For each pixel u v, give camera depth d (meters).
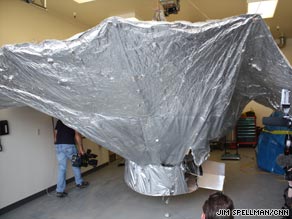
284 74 2.07
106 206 3.29
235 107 2.88
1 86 2.67
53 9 3.92
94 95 2.31
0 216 3.05
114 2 3.72
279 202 3.22
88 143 4.66
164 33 1.80
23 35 3.43
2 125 3.12
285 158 2.16
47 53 2.08
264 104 2.91
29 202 3.46
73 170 3.99
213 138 2.50
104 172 4.83
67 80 2.26
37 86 2.48
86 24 4.75
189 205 3.20
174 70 2.02
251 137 6.49
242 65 2.16
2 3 3.14
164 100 2.21
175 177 2.64
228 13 4.32
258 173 4.48
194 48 1.90
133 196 3.59
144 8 3.98
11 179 3.23
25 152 3.45
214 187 2.88
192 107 2.26
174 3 3.04
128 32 1.79
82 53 1.98
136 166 2.80
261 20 1.72
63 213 3.11
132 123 2.43
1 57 2.32
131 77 2.05
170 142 2.48
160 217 2.93
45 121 3.80
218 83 2.13
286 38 6.57
